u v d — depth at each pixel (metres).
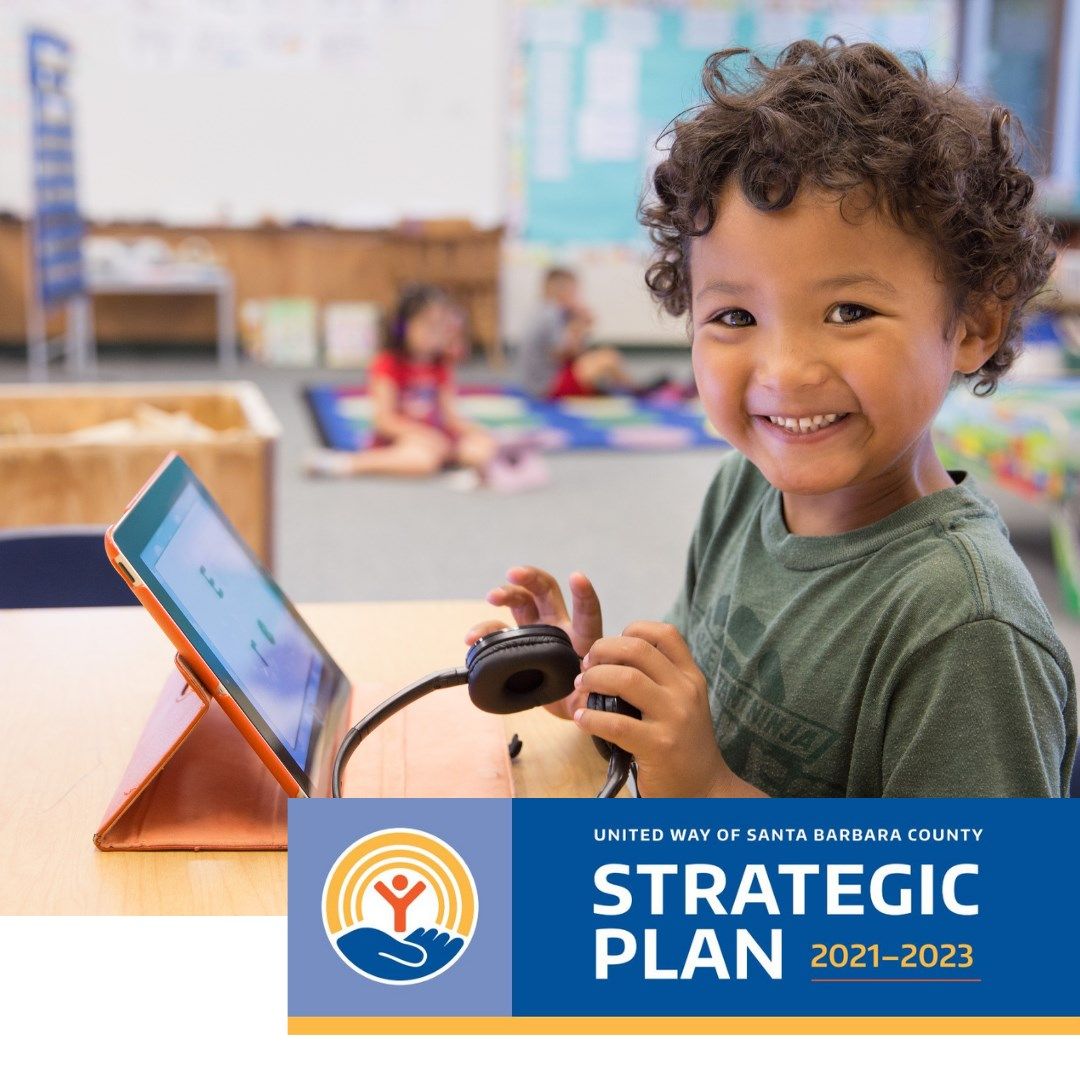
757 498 0.94
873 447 0.70
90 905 0.68
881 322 0.67
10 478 2.14
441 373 4.46
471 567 3.36
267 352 7.07
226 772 0.79
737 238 0.68
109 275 6.57
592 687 0.69
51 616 1.12
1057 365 4.29
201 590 0.76
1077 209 6.34
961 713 0.67
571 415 5.55
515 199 7.36
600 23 7.20
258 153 7.09
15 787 0.80
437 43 7.12
